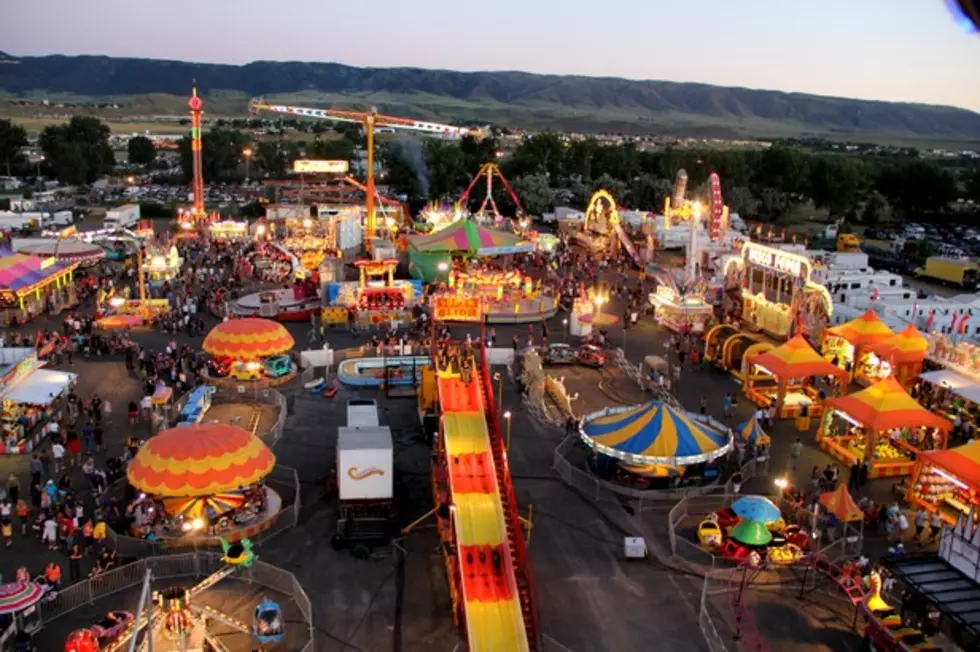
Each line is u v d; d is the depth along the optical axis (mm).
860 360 58781
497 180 186875
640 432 41219
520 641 27797
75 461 42625
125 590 31156
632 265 104062
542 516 38156
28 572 31719
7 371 45656
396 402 53500
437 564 33812
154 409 47438
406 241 103625
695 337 70500
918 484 40312
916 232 148250
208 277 90250
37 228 122000
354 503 36344
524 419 50750
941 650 27219
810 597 32156
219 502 36031
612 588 32312
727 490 40281
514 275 85125
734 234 111375
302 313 74625
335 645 28297
